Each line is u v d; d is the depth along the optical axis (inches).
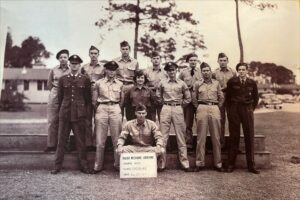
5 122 383.9
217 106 192.2
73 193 157.0
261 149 209.5
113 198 150.9
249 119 187.9
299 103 319.6
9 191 158.9
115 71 195.8
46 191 159.3
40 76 492.1
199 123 190.4
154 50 340.5
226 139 210.2
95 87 192.2
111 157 199.0
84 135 190.7
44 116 434.9
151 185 168.9
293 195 153.9
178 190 161.3
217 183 170.9
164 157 192.9
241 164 201.5
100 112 188.4
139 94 197.5
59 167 189.6
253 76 322.7
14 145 213.5
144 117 183.9
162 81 195.8
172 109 191.3
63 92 190.9
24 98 496.7
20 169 197.9
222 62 206.1
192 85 211.3
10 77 483.8
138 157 182.9
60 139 188.2
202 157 191.5
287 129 275.3
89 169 190.5
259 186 166.7
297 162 212.1
